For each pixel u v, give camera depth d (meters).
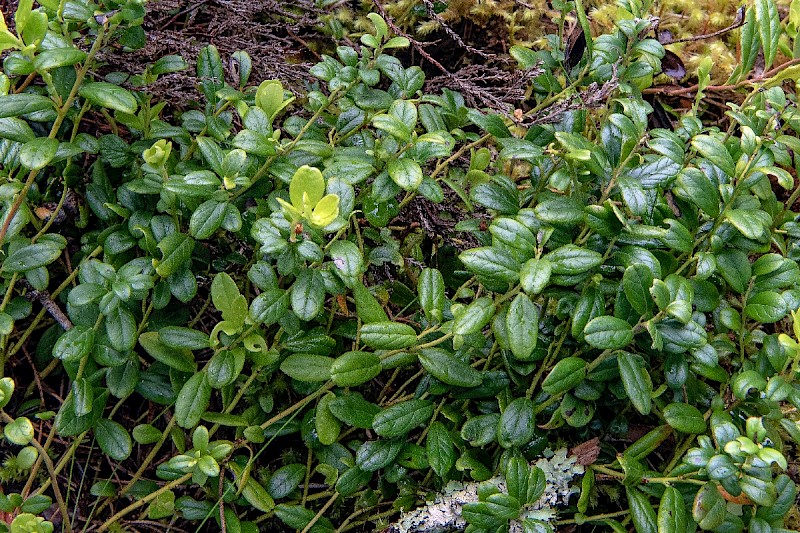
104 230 0.57
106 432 0.55
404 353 0.55
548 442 0.58
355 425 0.56
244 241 0.58
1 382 0.53
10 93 0.57
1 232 0.54
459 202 0.62
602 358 0.54
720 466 0.51
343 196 0.54
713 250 0.55
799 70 0.59
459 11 0.70
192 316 0.60
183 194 0.54
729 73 0.70
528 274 0.52
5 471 0.57
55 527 0.57
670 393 0.57
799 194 0.59
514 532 0.54
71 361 0.54
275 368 0.57
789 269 0.55
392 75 0.58
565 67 0.64
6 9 0.59
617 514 0.55
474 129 0.67
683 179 0.54
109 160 0.57
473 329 0.53
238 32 0.64
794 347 0.53
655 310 0.54
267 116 0.56
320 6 0.67
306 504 0.58
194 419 0.54
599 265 0.54
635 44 0.57
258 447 0.59
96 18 0.54
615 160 0.56
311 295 0.54
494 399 0.57
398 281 0.62
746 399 0.55
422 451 0.56
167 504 0.56
